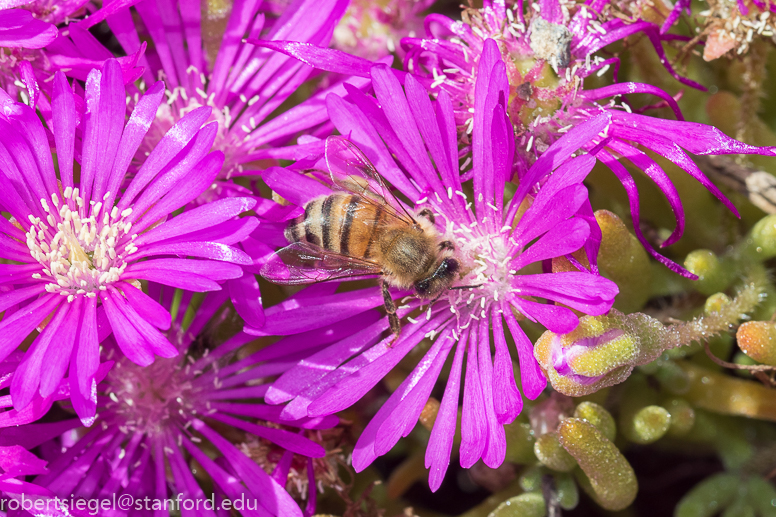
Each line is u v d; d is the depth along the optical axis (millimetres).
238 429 126
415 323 120
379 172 119
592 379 112
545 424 123
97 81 115
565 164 110
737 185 127
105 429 123
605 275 121
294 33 125
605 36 120
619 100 127
